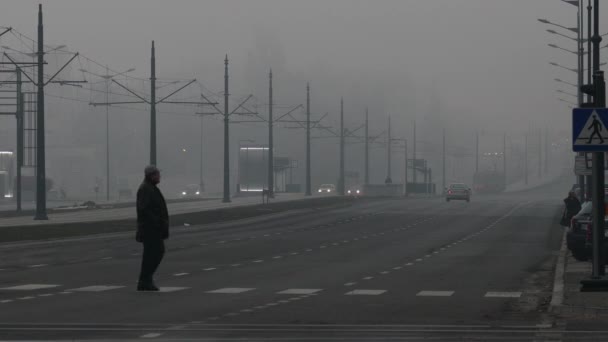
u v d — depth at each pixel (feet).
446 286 136.98
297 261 190.60
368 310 105.81
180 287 133.90
